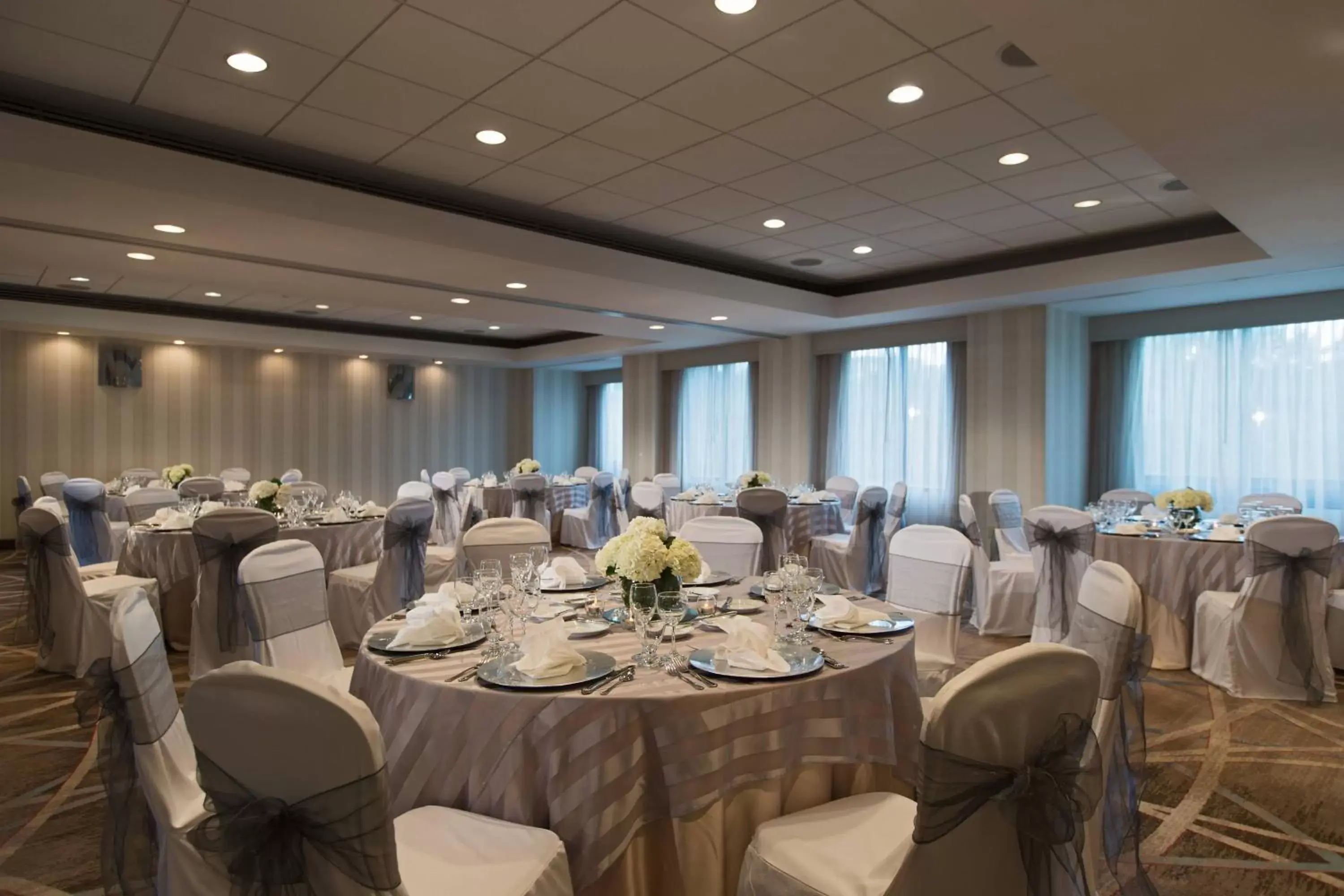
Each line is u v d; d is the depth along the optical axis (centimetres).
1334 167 399
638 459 1302
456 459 1420
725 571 418
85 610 473
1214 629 463
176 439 1117
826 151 479
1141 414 845
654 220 632
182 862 175
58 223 493
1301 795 318
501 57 362
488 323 1150
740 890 189
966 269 792
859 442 997
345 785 130
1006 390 827
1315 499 736
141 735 178
